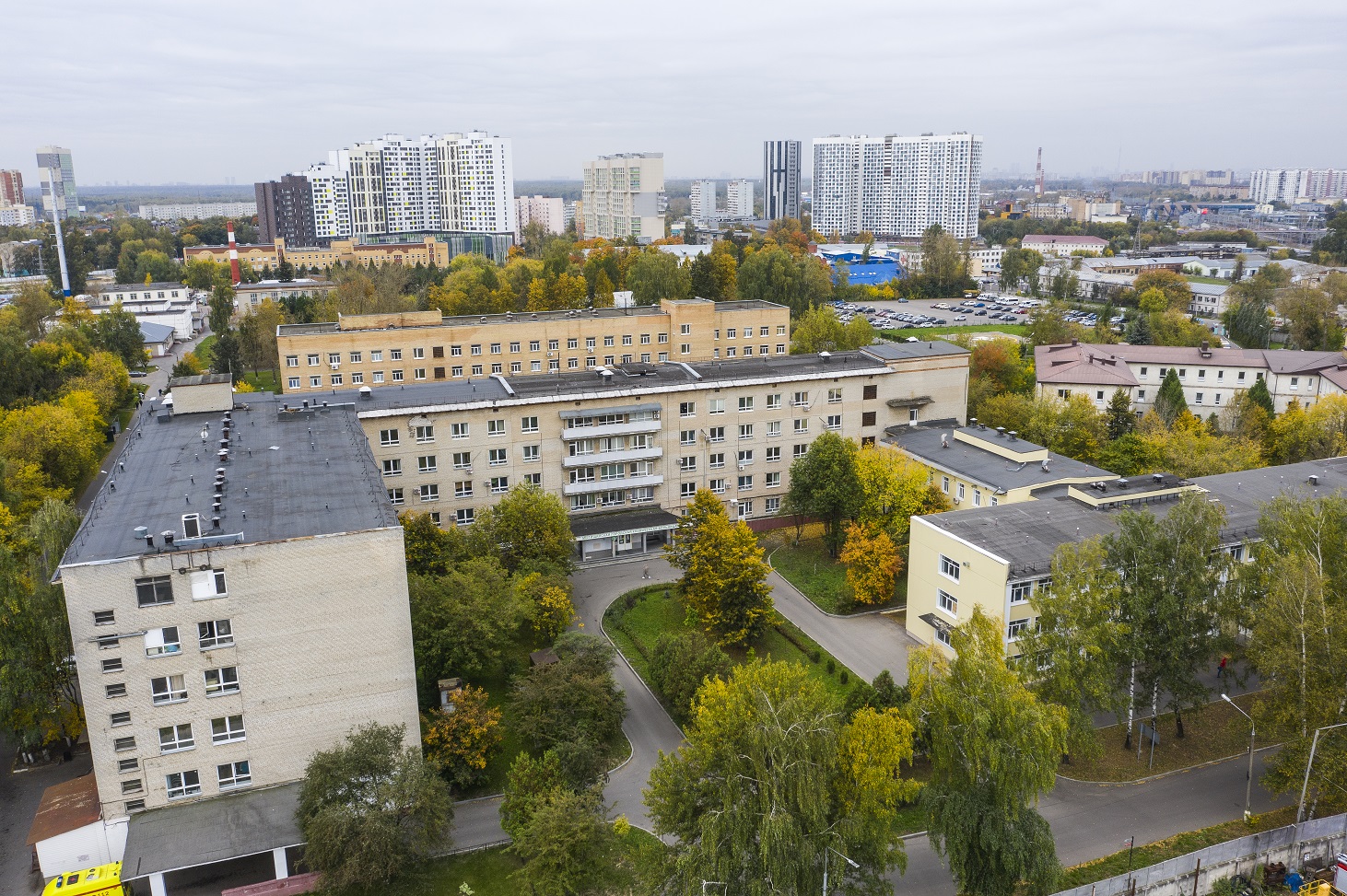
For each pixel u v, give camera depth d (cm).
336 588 5797
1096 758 6150
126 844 5425
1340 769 5572
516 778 5881
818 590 9538
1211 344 18650
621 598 9400
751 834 4653
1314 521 6425
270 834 5497
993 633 5444
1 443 11088
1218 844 5547
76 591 5266
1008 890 5128
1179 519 6475
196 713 5669
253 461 7138
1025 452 10044
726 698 4994
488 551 8694
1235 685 7706
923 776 6544
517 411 10162
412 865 5638
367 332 14000
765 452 11375
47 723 6719
